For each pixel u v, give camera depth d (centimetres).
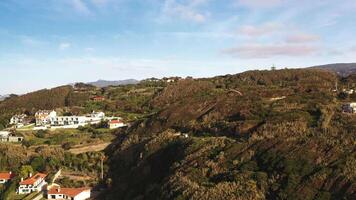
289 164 6397
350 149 6319
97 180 9850
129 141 11200
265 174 6450
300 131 7550
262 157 6931
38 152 11444
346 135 6769
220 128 9488
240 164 7012
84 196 8988
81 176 10188
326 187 5744
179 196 6538
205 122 10388
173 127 11125
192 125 10469
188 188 6662
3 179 10125
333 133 7012
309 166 6259
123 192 8688
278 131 7862
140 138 11238
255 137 7831
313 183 5884
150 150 9519
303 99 10450
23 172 10112
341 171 5869
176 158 8500
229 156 7375
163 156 9038
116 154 10912
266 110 9719
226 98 11906
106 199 8706
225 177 6756
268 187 6203
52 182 9700
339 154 6269
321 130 7350
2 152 11294
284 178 6212
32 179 9575
